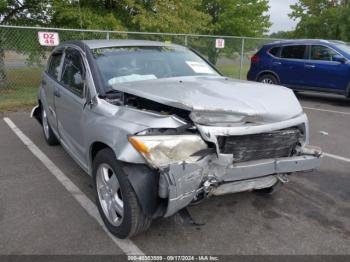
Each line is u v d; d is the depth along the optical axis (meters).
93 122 3.39
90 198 4.05
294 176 4.81
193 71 4.45
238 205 3.94
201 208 3.86
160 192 2.80
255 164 3.13
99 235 3.31
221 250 3.14
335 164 5.32
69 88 4.36
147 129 2.85
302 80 10.74
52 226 3.46
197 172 2.80
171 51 4.72
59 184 4.43
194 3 15.65
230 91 3.46
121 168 2.97
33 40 10.44
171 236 3.32
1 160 5.25
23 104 9.23
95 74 3.77
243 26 26.89
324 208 3.93
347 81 9.85
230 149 3.03
